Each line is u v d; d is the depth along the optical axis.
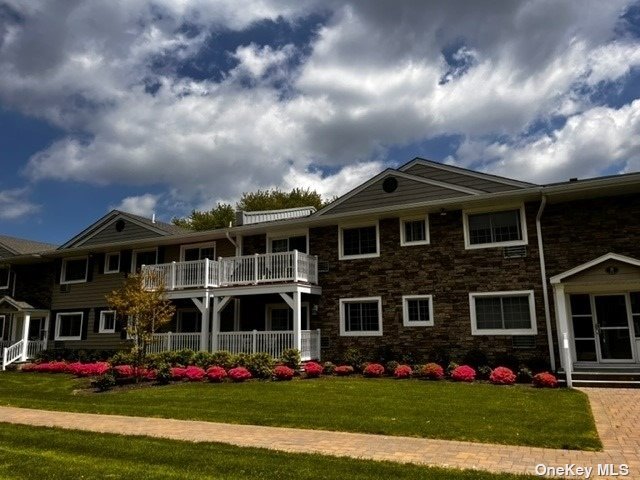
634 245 14.15
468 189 16.83
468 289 16.09
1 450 7.14
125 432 8.27
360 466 5.98
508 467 5.96
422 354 16.39
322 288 18.67
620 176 13.65
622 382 12.48
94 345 23.11
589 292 14.78
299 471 5.79
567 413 9.17
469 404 10.22
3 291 27.00
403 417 9.03
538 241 15.30
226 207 43.84
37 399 12.60
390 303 17.30
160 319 16.42
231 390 12.91
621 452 6.64
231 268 18.95
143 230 23.64
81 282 24.38
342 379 14.87
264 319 19.97
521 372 13.46
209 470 5.92
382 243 17.86
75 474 5.82
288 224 19.17
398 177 18.27
